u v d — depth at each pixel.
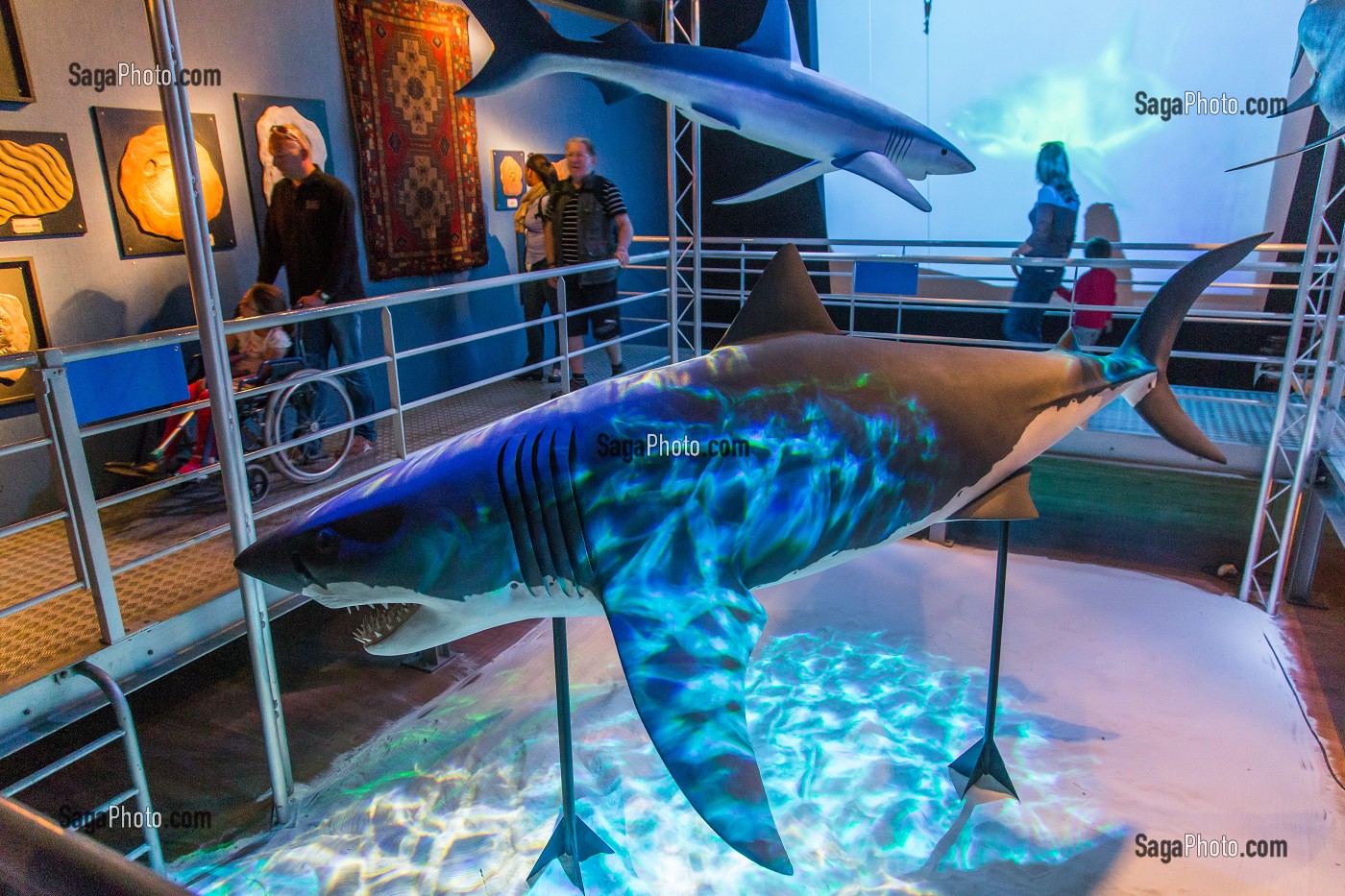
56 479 2.48
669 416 1.99
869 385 2.29
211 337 2.55
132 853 2.55
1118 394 2.92
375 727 3.42
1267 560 4.19
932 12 6.42
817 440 2.14
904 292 5.07
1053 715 3.33
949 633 3.93
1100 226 6.51
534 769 3.11
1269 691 3.44
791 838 2.74
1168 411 3.04
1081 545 4.83
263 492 3.96
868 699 3.46
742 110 4.09
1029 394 2.60
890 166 4.39
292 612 4.37
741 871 2.63
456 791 3.01
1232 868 2.60
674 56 3.96
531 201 5.84
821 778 3.01
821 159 4.30
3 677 2.45
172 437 4.02
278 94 4.76
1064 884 2.55
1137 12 5.88
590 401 1.98
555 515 1.86
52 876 0.45
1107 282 5.37
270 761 2.85
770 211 7.88
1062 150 5.11
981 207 6.83
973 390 2.47
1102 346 6.82
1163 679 3.54
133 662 2.71
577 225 5.23
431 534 1.83
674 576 1.88
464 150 5.95
